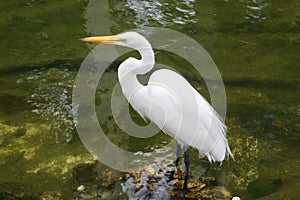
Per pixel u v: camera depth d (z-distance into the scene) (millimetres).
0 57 3656
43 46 3744
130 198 2977
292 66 3625
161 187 3018
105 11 4016
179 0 4129
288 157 3133
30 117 3316
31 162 3111
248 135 3223
